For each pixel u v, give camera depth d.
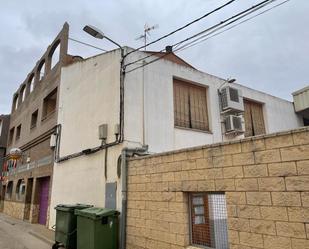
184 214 5.54
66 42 13.94
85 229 6.98
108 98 9.17
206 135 10.20
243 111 11.09
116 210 7.19
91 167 9.38
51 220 11.83
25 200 16.06
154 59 9.38
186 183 5.57
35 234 10.84
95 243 6.57
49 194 12.47
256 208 4.27
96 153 9.23
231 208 4.62
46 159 13.73
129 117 8.30
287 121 13.92
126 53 8.91
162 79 9.45
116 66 9.08
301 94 14.38
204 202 5.32
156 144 8.66
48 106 15.76
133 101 8.53
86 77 10.96
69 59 13.71
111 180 8.22
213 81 11.15
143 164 6.84
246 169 4.52
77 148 10.60
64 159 11.32
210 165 5.14
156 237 6.08
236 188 4.61
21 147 18.92
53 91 14.40
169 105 9.39
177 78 10.08
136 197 6.88
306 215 3.69
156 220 6.16
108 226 6.87
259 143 4.39
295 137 3.96
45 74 16.08
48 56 16.22
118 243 7.05
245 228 4.37
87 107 10.45
